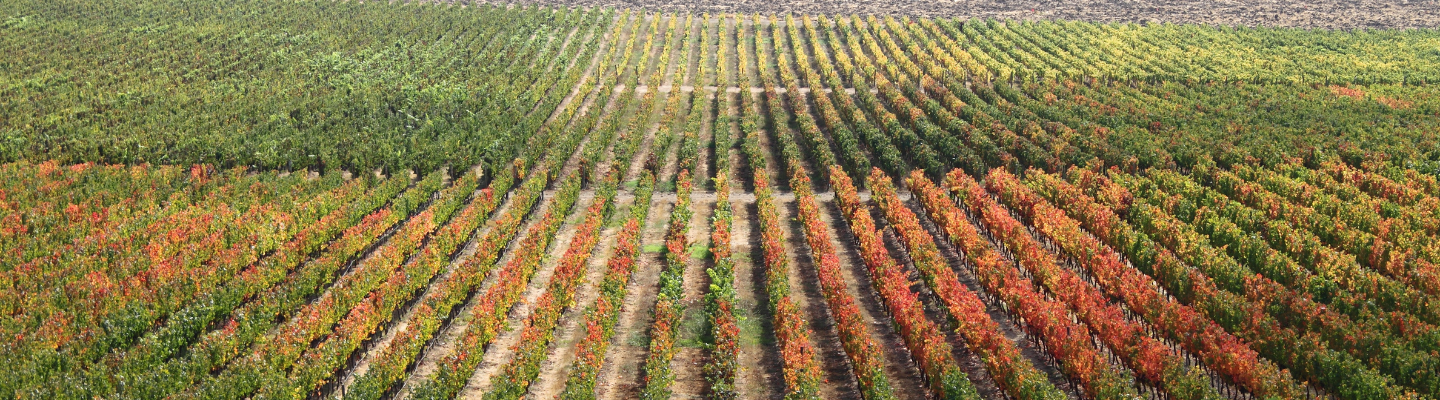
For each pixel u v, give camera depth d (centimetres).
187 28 15212
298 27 15638
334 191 8112
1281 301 5512
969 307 5444
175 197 7831
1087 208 7344
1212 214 7144
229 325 5353
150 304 5738
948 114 11094
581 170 9162
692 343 5703
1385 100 11881
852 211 7800
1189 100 12044
